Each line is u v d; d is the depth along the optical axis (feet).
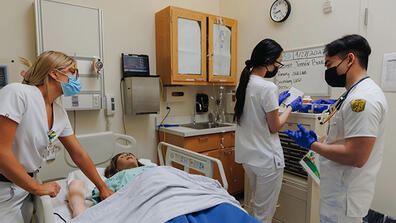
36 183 3.63
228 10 10.12
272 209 5.76
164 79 8.30
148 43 8.40
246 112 5.61
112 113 7.55
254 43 9.20
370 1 6.25
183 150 5.70
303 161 5.05
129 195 4.07
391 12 5.90
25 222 4.15
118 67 7.81
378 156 3.72
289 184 6.42
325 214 4.09
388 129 6.04
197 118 9.79
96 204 4.22
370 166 3.68
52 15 6.27
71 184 4.91
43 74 3.76
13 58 6.04
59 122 4.22
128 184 4.26
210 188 4.45
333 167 3.93
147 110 7.66
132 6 8.00
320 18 7.29
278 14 8.25
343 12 6.79
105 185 4.82
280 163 5.43
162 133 8.58
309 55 7.50
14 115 3.34
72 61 4.07
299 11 7.79
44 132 3.80
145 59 8.02
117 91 7.83
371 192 3.75
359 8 6.47
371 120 3.34
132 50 8.07
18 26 6.33
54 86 3.94
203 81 8.77
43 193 3.63
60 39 6.39
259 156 5.49
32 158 3.86
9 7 6.22
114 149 6.72
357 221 3.81
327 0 7.06
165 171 4.27
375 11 6.17
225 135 8.63
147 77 7.60
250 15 9.27
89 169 4.71
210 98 10.09
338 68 3.85
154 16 8.47
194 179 4.61
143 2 8.21
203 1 9.88
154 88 7.73
